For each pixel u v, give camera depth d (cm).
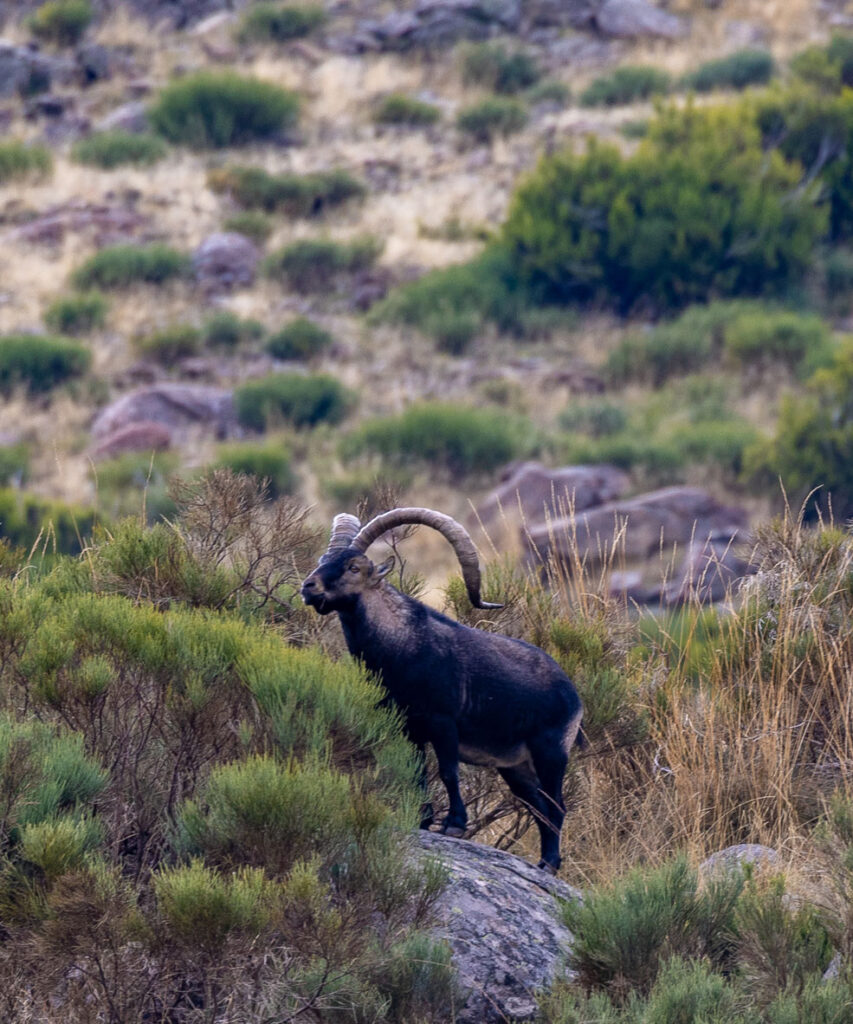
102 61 16562
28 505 7250
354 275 12162
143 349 10600
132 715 1844
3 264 11862
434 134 15338
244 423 9750
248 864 1551
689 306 11619
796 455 8581
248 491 2570
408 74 16750
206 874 1427
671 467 8919
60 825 1466
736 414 9850
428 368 10725
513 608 2578
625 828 2430
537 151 14588
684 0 18075
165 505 7525
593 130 14925
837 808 1933
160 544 2373
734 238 11550
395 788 1764
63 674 1777
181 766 1784
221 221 13000
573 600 2805
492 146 14925
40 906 1438
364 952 1480
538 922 1769
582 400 10262
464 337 11069
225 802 1556
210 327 10875
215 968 1421
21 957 1463
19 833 1541
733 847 2244
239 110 14912
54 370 10169
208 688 1823
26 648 1905
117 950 1433
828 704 2703
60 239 12369
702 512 7412
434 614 1991
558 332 11381
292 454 9406
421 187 13962
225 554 2531
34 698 1795
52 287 11600
